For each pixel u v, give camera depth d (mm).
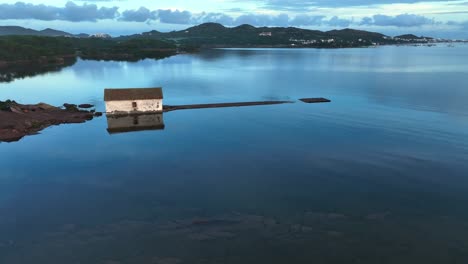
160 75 132875
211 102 79938
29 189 33750
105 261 23281
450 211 29422
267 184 34688
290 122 60562
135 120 60938
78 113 65125
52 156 42719
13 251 24328
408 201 31156
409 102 77438
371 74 133625
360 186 34156
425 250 24188
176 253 23953
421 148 45781
